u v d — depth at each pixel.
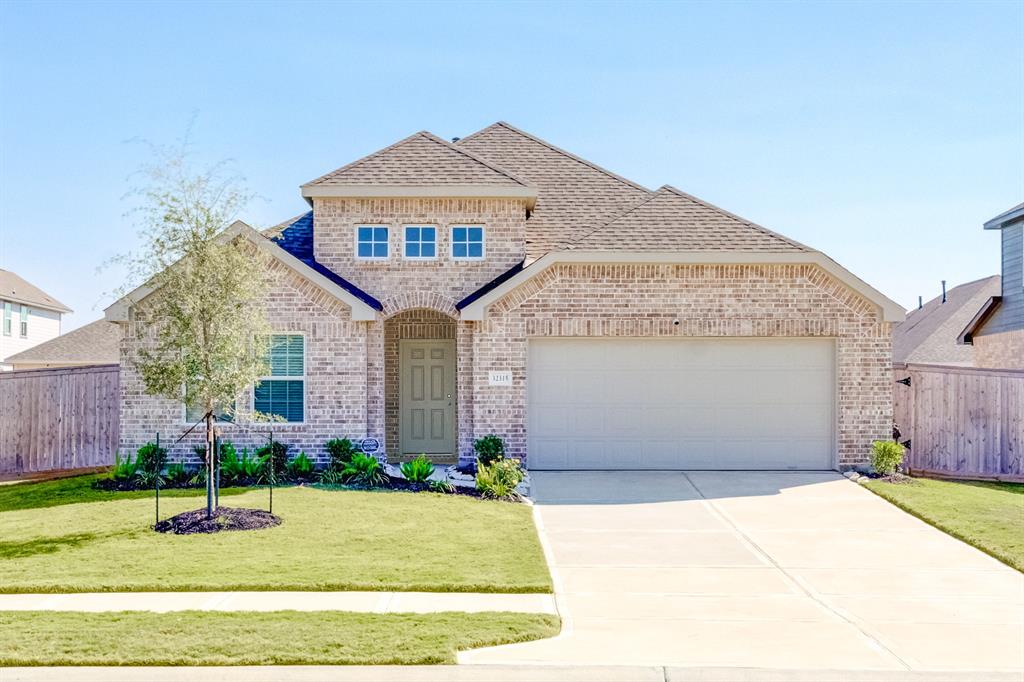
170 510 13.15
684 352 17.27
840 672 6.91
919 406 18.09
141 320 15.70
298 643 7.39
